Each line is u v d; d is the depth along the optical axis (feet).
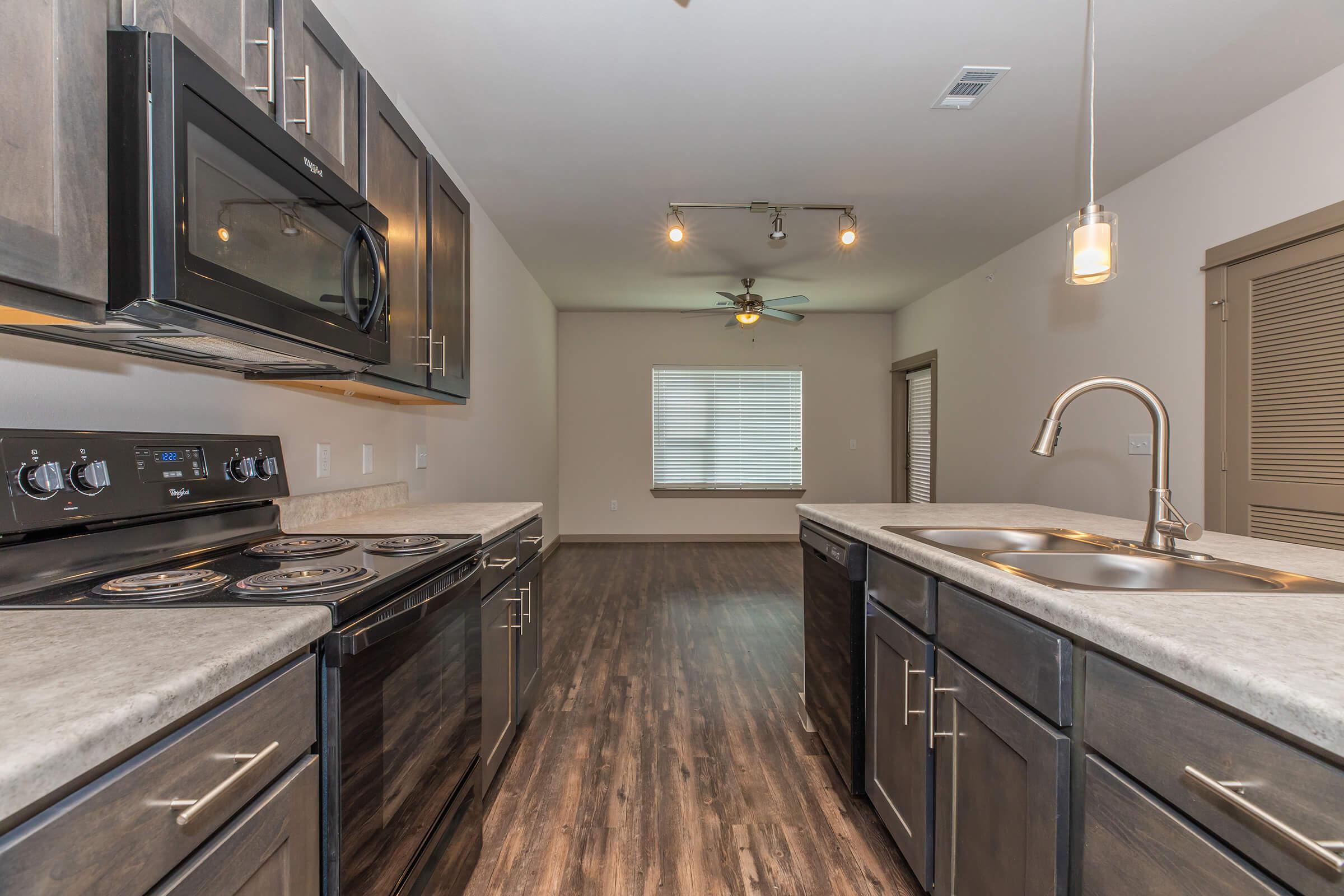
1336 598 3.04
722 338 21.99
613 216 12.51
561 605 13.48
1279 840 1.93
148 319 2.97
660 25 6.86
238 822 2.22
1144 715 2.52
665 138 9.36
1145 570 4.41
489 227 12.55
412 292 6.18
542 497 18.24
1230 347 9.08
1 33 2.24
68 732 1.60
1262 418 8.62
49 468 3.15
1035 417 13.60
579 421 21.84
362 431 7.30
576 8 6.57
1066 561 4.54
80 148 2.63
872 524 6.06
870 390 22.12
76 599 3.03
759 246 14.44
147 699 1.84
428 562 4.10
